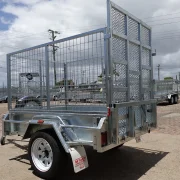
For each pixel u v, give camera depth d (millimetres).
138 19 4934
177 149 6000
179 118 11523
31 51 5219
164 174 4379
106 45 3885
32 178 4301
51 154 4168
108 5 3920
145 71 5320
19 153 5902
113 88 3965
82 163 3922
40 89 5070
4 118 5707
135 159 5270
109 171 4586
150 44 5535
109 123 3852
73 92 4520
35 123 4398
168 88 20781
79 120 4176
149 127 5199
